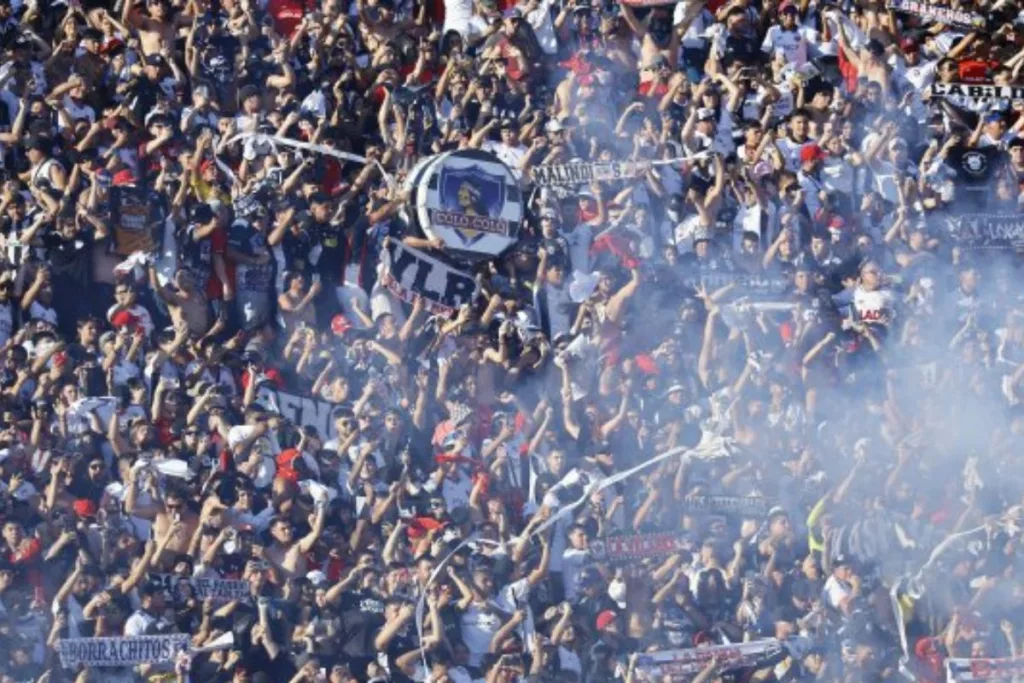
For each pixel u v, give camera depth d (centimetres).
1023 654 6681
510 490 6625
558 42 7669
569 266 7119
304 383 6719
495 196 6950
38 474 6181
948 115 7862
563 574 6494
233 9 7338
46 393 6359
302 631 6056
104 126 6938
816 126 7662
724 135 7619
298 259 6862
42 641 5884
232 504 6216
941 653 6656
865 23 8012
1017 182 7744
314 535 6225
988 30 8069
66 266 6638
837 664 6538
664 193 7369
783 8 7919
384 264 6844
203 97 7088
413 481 6494
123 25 7238
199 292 6681
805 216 7412
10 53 7000
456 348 6856
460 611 6247
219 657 5981
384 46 7419
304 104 7212
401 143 7175
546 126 7400
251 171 6981
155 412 6372
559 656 6297
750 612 6531
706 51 7875
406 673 6156
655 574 6494
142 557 6006
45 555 5991
